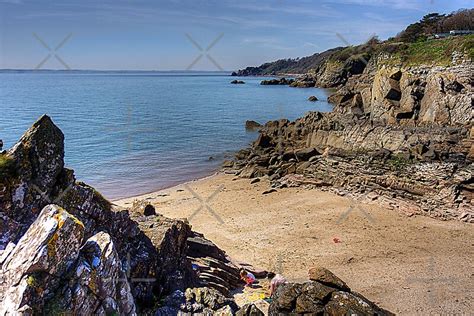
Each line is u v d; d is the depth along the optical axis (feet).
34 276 27.02
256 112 268.21
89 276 29.27
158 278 43.65
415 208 92.73
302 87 449.89
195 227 85.51
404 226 85.20
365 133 131.75
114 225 41.63
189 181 125.70
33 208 35.65
